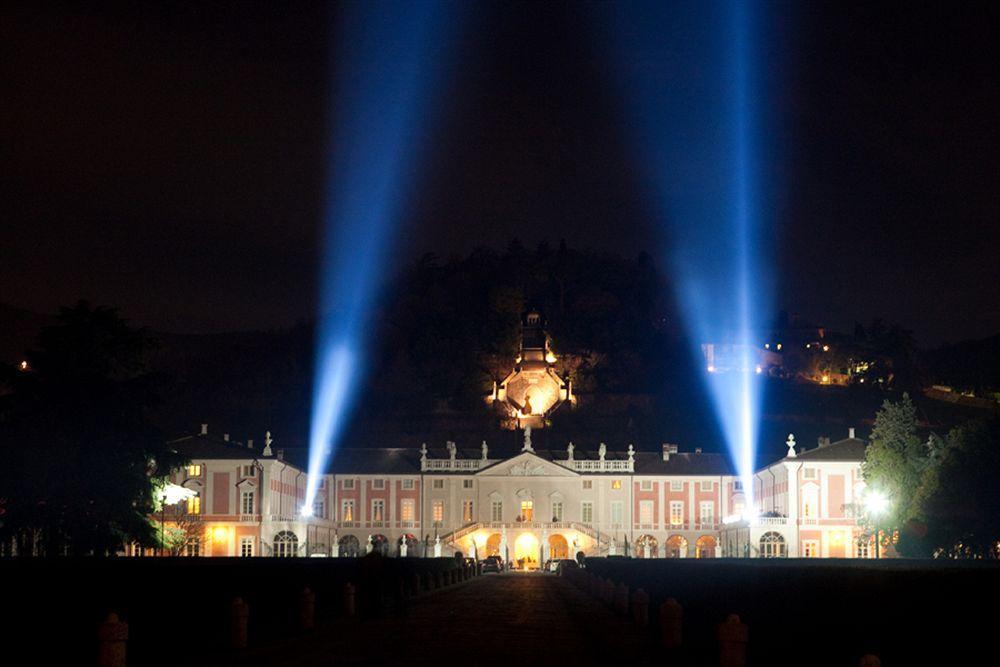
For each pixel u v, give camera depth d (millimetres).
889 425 137750
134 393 100188
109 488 95938
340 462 199250
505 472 197875
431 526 196250
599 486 197125
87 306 103250
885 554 153500
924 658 29719
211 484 174750
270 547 173500
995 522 112688
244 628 43375
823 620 35594
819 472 170375
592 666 38750
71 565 52438
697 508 196875
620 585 64375
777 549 169875
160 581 49656
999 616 27141
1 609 42750
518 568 190125
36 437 94938
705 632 50125
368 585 58719
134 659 39688
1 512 96375
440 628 53375
